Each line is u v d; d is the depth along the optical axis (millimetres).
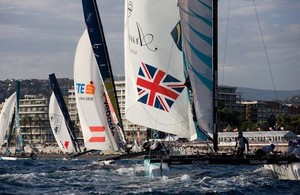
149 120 58875
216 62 54250
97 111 85000
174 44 58500
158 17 59000
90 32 80250
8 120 195625
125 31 60844
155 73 58719
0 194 43938
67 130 167625
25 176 61406
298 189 45094
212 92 54188
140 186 47938
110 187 48375
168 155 51875
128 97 60500
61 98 167250
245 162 48406
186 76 56875
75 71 86562
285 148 153875
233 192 43375
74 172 66688
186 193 42844
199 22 54062
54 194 43812
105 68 81250
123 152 83875
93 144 85812
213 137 54094
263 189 45250
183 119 57812
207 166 76188
